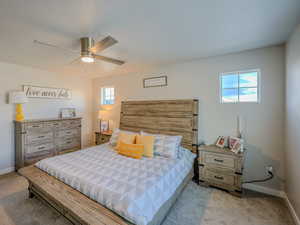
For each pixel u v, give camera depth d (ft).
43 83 12.00
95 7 4.50
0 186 8.27
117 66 11.10
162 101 10.63
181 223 5.66
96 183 5.23
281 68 7.34
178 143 8.56
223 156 7.67
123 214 4.08
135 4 4.38
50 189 5.43
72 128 12.71
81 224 4.69
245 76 8.39
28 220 5.81
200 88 9.56
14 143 10.48
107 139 12.56
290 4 4.42
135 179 5.56
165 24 5.50
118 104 13.73
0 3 4.24
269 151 7.63
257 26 5.68
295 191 5.82
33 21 5.20
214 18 5.16
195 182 8.73
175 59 9.55
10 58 9.17
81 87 14.79
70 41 6.76
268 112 7.66
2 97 9.97
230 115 8.64
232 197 7.28
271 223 5.68
